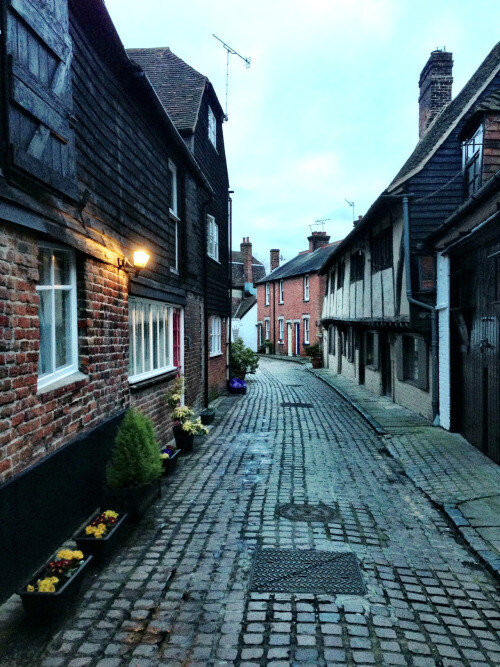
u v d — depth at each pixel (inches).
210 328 553.9
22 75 144.0
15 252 145.3
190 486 251.8
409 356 485.4
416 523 207.6
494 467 278.4
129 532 193.5
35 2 153.3
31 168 147.9
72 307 199.5
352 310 655.8
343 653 122.3
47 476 160.7
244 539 187.3
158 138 322.0
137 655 120.6
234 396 602.9
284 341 1364.4
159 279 321.4
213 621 134.8
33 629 128.0
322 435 377.7
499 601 149.2
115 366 237.9
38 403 158.7
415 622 136.6
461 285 339.3
